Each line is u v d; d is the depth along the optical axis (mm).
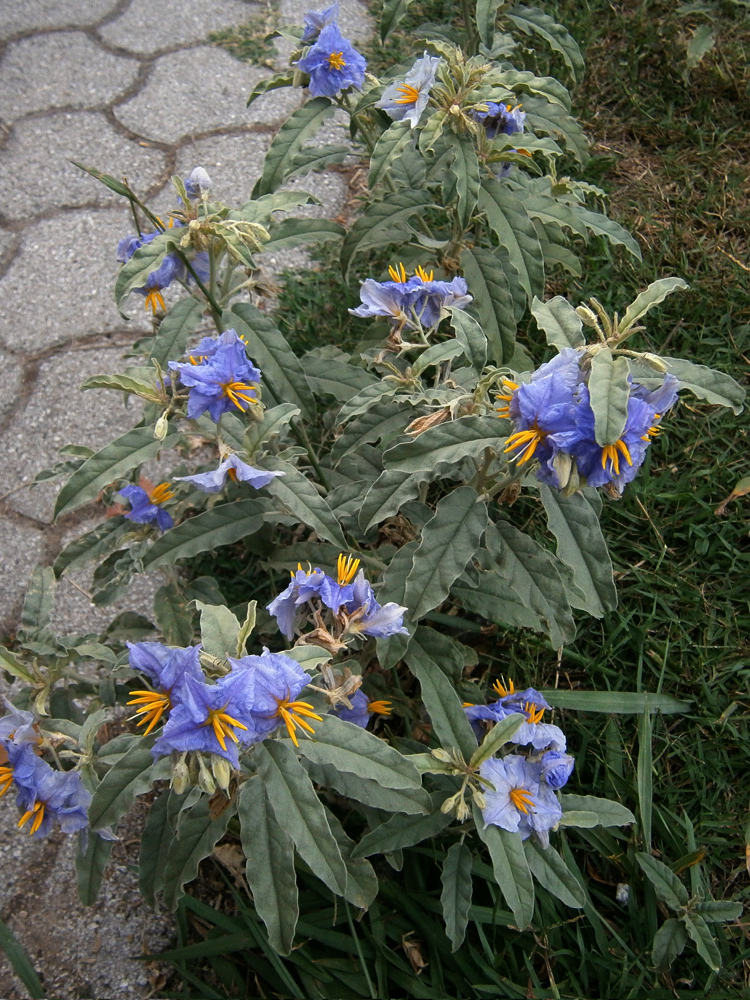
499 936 484
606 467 368
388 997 471
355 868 440
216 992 474
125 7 952
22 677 464
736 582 599
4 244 766
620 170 811
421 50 814
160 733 395
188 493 517
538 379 379
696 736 545
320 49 545
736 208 775
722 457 641
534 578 457
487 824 431
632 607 588
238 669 350
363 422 528
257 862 394
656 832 515
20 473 648
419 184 629
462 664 476
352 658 521
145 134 839
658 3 912
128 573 496
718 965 458
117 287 454
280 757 386
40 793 412
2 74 888
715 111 839
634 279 733
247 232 452
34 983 463
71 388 684
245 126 845
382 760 398
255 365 501
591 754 539
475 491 452
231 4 954
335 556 511
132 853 520
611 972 474
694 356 689
